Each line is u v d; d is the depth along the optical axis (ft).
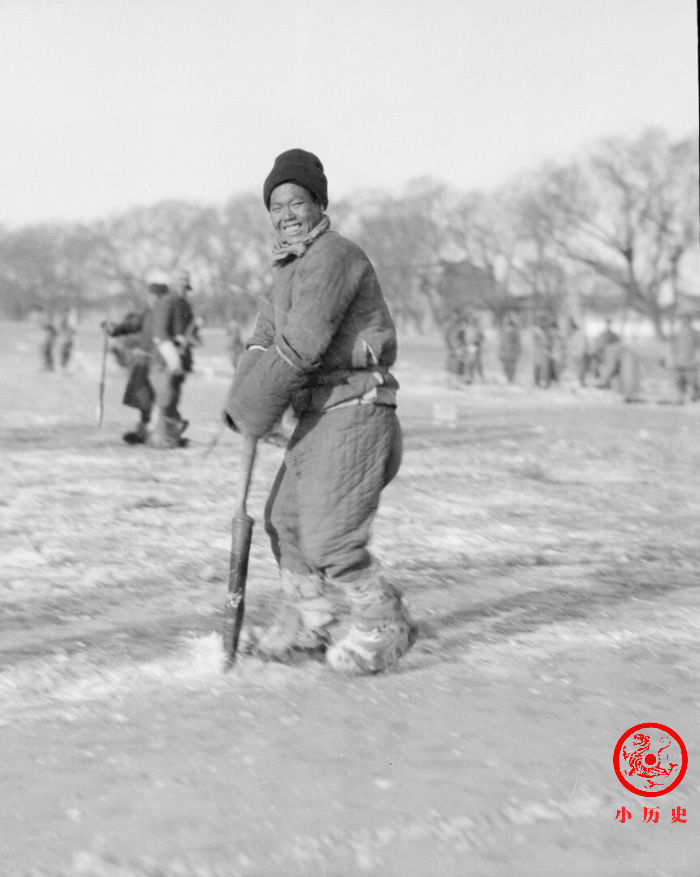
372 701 14.29
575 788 11.60
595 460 46.55
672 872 9.84
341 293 14.70
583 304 288.30
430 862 9.93
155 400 46.39
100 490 33.47
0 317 220.84
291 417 15.33
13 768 11.98
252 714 13.73
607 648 16.97
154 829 10.51
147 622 18.04
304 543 15.21
